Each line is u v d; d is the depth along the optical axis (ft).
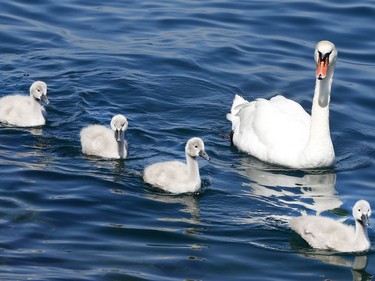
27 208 60.90
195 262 55.67
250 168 69.46
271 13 96.02
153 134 73.46
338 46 90.48
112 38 90.33
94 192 63.52
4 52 86.84
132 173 66.95
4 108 74.23
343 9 96.78
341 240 57.93
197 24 93.56
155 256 56.13
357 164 70.54
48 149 69.92
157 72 84.02
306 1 98.12
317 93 68.95
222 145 73.26
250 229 59.88
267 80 83.92
